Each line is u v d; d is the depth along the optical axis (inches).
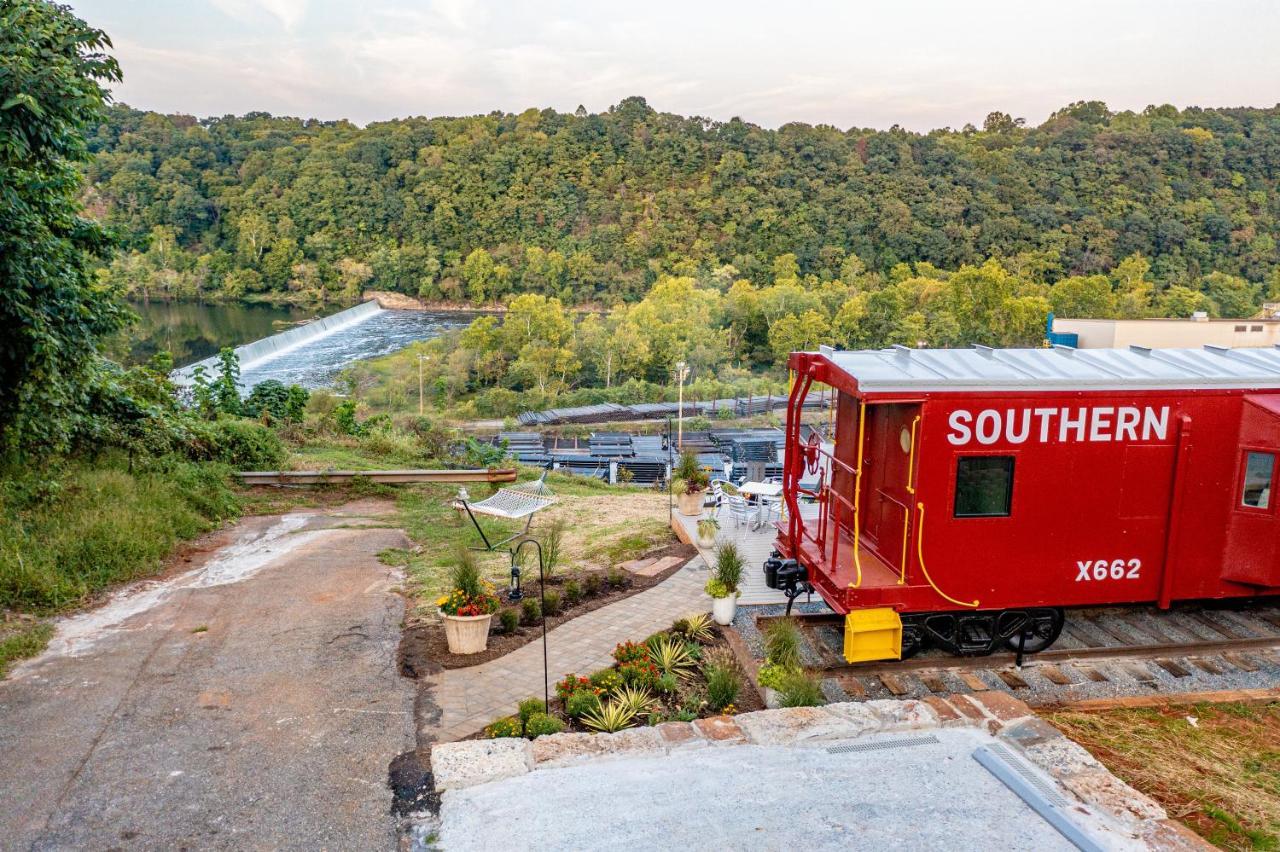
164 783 221.0
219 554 458.6
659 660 318.7
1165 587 339.3
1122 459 329.4
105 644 318.0
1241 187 6496.1
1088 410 323.6
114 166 6063.0
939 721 261.7
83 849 191.5
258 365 3309.5
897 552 329.4
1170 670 335.0
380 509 602.9
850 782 225.6
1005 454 318.3
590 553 478.6
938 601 320.5
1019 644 336.8
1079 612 399.2
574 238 6220.5
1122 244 5753.0
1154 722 289.9
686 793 218.2
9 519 395.5
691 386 3563.0
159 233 5664.4
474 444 885.8
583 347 3949.3
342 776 227.3
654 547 493.0
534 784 222.8
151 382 655.8
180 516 488.1
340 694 280.8
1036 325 4377.5
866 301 4589.1
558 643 335.6
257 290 5944.9
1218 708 301.9
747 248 5959.6
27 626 328.8
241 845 195.0
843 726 255.1
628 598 397.4
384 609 368.2
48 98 378.9
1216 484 338.6
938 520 315.9
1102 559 334.0
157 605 365.1
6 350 427.5
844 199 6087.6
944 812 209.9
